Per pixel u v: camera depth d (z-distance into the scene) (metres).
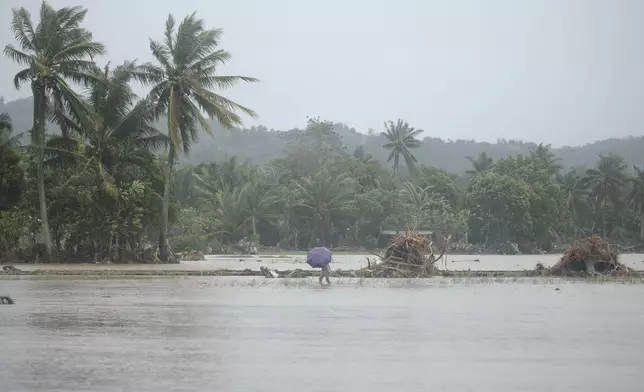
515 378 20.48
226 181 154.12
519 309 37.28
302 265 86.25
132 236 81.19
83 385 19.20
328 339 27.12
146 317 33.31
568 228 189.50
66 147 81.75
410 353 24.28
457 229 156.38
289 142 191.25
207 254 132.75
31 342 25.98
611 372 21.34
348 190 159.12
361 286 52.44
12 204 87.44
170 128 76.56
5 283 54.56
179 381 19.78
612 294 46.50
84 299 41.75
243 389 18.92
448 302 40.84
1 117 85.56
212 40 81.12
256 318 33.16
